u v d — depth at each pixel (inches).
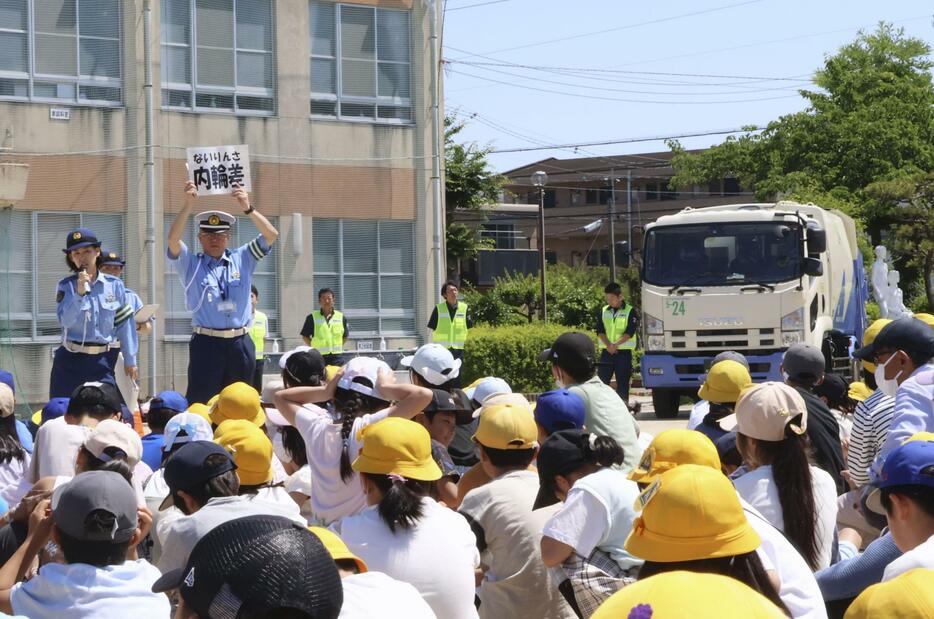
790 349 292.8
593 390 274.8
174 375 888.9
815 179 1967.3
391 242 990.4
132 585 162.1
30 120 850.8
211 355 445.4
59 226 858.8
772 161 2009.1
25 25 852.0
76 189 863.7
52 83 860.0
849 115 2004.2
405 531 193.9
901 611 99.1
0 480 283.7
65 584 159.8
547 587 213.6
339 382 247.0
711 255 813.9
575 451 212.5
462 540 198.2
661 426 784.3
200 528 188.1
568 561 200.2
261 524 92.1
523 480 222.2
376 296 983.0
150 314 518.0
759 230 807.1
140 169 883.4
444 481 255.9
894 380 272.7
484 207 2018.9
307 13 956.0
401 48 995.3
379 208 983.0
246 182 448.1
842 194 1921.8
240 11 931.3
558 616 214.1
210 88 918.4
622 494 199.0
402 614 146.0
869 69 2082.9
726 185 3031.5
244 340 450.6
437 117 1003.3
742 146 2046.0
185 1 908.0
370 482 200.4
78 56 868.0
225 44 924.0
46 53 858.1
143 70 886.4
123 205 879.1
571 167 3213.6
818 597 171.9
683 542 124.9
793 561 172.9
